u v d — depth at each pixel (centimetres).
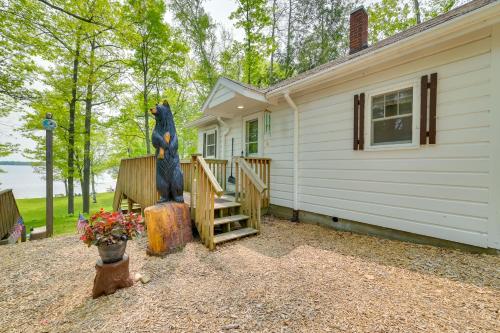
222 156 791
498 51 266
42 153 932
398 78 354
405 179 350
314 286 222
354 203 416
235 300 200
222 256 304
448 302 189
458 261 264
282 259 292
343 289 215
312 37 1162
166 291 218
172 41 1030
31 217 945
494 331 154
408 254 296
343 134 432
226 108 636
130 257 301
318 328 162
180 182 359
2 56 704
